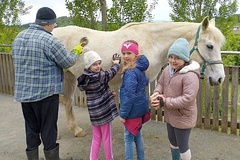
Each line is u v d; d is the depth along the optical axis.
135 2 5.87
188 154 2.66
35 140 3.03
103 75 2.90
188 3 7.59
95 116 2.97
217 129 4.21
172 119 2.58
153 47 3.52
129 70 2.65
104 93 2.97
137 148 3.01
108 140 3.07
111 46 3.52
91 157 3.14
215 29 3.24
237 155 3.43
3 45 6.58
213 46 3.19
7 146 3.87
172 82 2.52
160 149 3.63
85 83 2.88
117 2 5.93
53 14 2.73
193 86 2.39
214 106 4.17
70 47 3.79
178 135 2.61
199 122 4.33
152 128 4.38
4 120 4.93
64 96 4.03
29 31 2.71
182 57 2.42
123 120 2.71
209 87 4.13
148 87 4.70
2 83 6.80
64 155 3.56
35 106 2.79
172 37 3.46
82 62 3.62
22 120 4.91
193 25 3.40
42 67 2.66
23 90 2.73
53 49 2.65
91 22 6.08
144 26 3.57
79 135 4.09
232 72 3.93
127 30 3.56
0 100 6.24
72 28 3.89
